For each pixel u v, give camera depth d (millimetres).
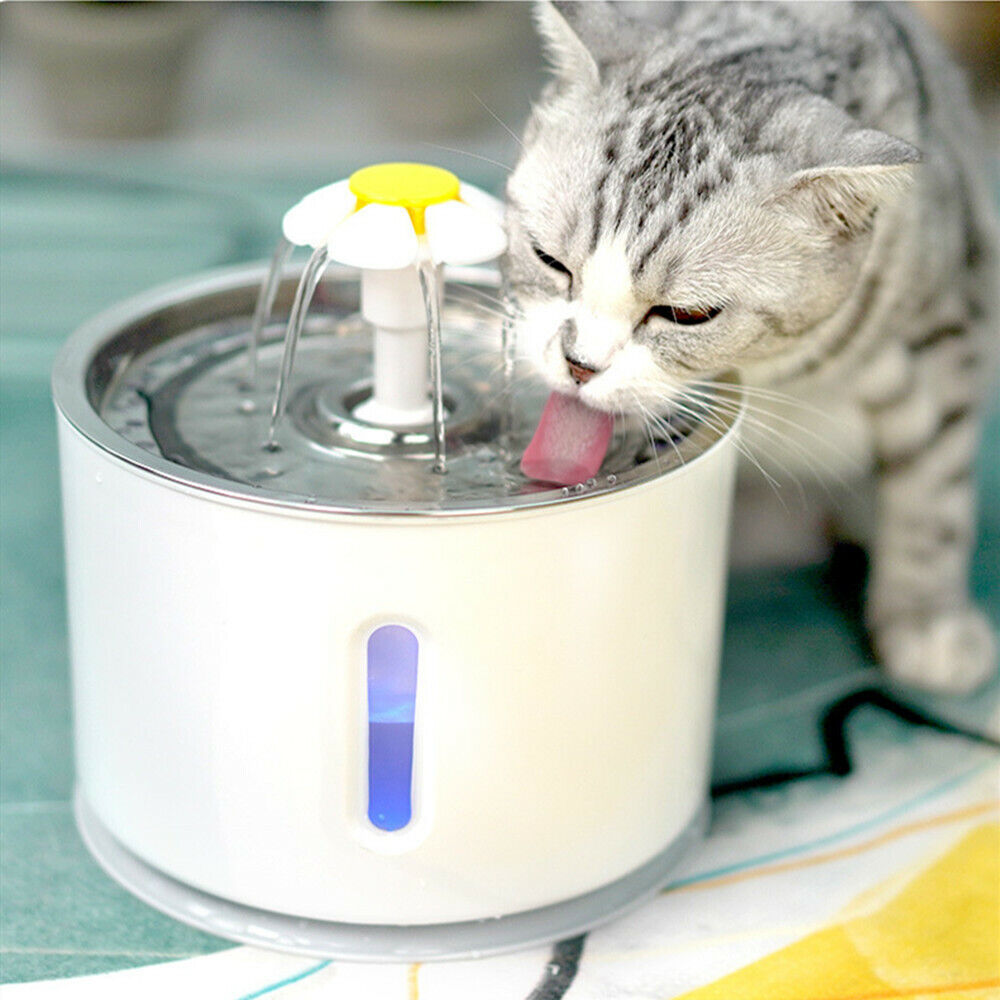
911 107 1172
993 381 1357
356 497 857
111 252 1666
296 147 2207
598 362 981
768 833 1026
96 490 830
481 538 771
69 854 982
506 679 812
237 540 780
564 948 908
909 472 1236
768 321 1046
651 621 855
